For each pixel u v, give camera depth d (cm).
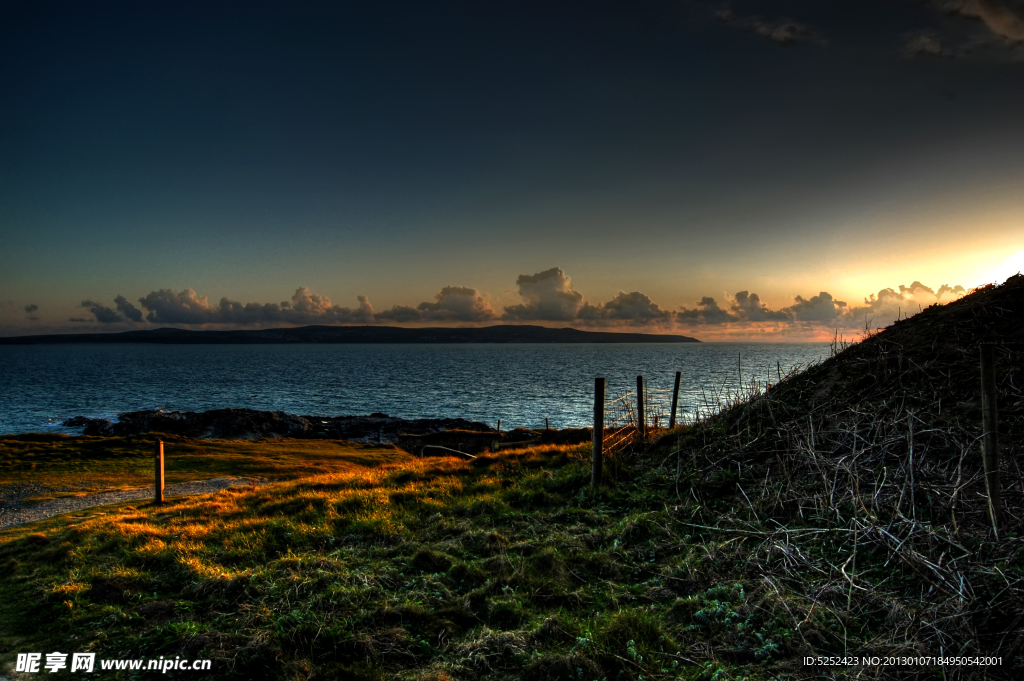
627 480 1266
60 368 18875
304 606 752
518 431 3606
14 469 2734
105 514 1684
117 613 793
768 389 1479
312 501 1348
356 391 10688
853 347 1488
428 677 581
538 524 1068
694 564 836
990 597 641
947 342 1271
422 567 891
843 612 669
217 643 662
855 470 988
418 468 1733
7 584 979
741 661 609
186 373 16288
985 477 777
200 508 1496
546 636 662
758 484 1076
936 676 555
